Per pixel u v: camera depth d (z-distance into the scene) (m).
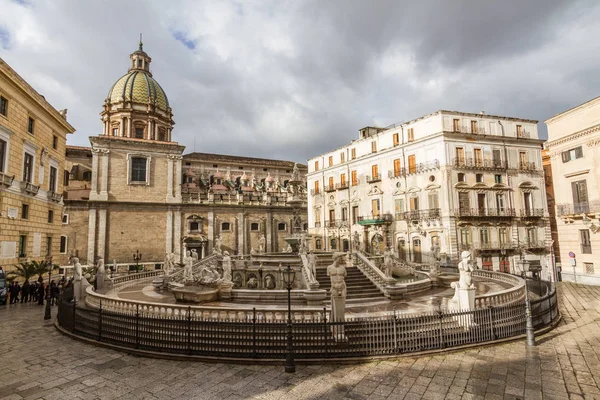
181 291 19.72
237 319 12.89
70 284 23.38
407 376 10.05
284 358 11.22
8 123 25.95
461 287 14.36
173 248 51.81
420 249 39.44
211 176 62.09
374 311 16.78
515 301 16.27
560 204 34.47
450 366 10.72
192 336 11.96
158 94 60.91
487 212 38.16
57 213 33.94
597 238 31.02
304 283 21.66
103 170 49.16
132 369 10.83
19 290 24.62
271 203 60.34
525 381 9.68
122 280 28.66
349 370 10.51
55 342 13.71
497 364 10.86
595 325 15.53
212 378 10.09
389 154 43.88
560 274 34.53
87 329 14.13
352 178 49.44
